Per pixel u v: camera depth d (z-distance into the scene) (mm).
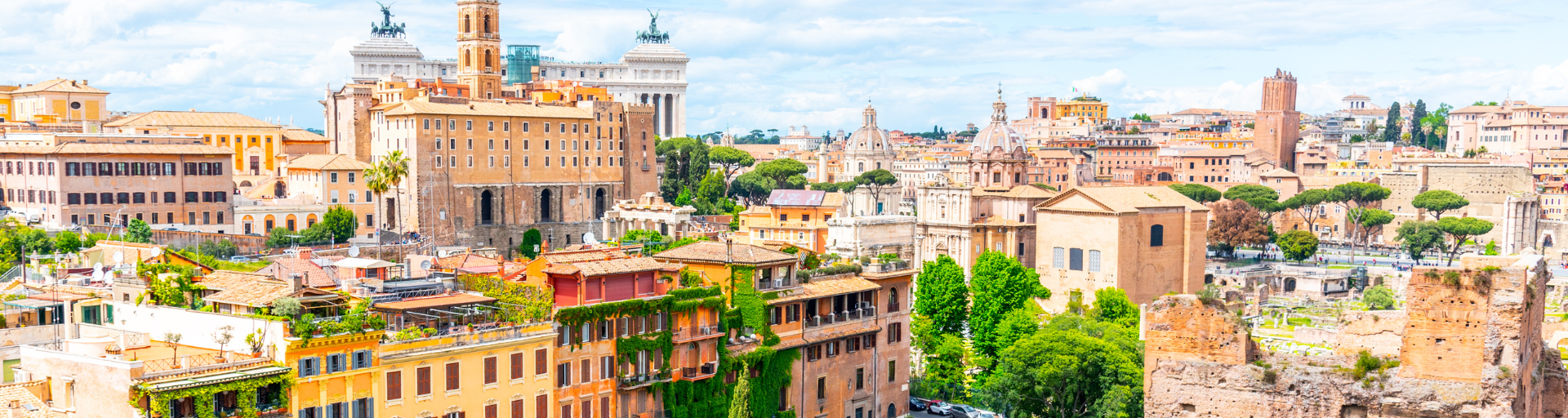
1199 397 95438
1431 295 88625
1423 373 89062
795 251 140000
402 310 98625
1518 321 86250
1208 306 95125
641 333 113250
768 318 122375
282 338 89500
